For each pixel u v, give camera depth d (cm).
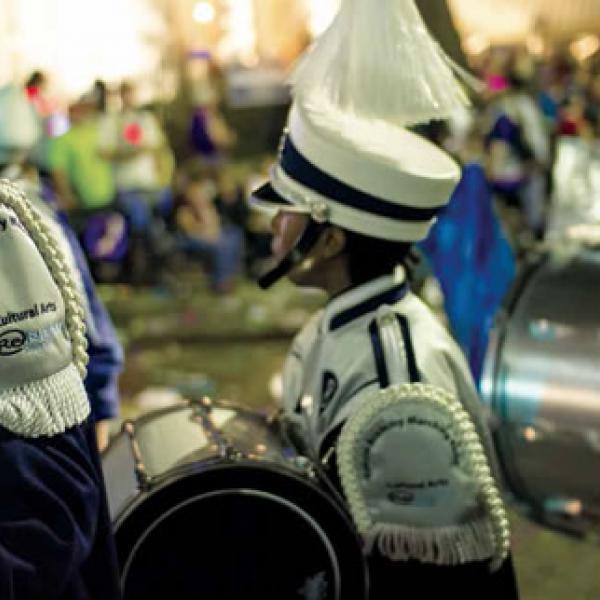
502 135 651
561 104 822
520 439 173
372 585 149
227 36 1113
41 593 104
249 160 1073
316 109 156
